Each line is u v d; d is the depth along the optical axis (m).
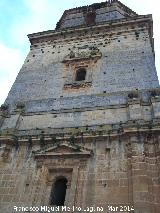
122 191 17.92
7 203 19.14
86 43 32.06
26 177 20.36
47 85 28.05
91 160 20.05
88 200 18.03
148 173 18.22
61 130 22.66
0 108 26.00
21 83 29.22
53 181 20.11
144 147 19.42
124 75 26.53
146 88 24.31
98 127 21.91
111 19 35.44
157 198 17.03
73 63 29.84
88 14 38.44
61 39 33.66
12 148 22.44
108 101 24.09
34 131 23.33
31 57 32.69
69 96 25.97
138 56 28.36
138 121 20.89
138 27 31.95
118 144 20.48
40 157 21.17
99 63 28.88
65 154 20.64
